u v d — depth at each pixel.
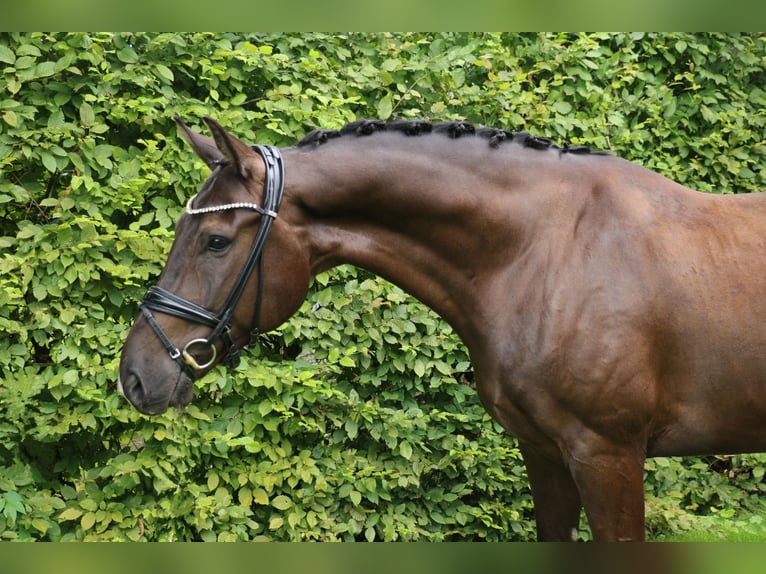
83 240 3.06
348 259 2.38
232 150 2.18
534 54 3.91
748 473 4.22
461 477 3.69
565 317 2.18
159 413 2.18
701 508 4.10
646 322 2.17
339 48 3.58
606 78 4.10
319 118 3.39
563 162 2.38
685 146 4.16
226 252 2.19
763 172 4.21
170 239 3.21
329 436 3.52
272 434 3.32
